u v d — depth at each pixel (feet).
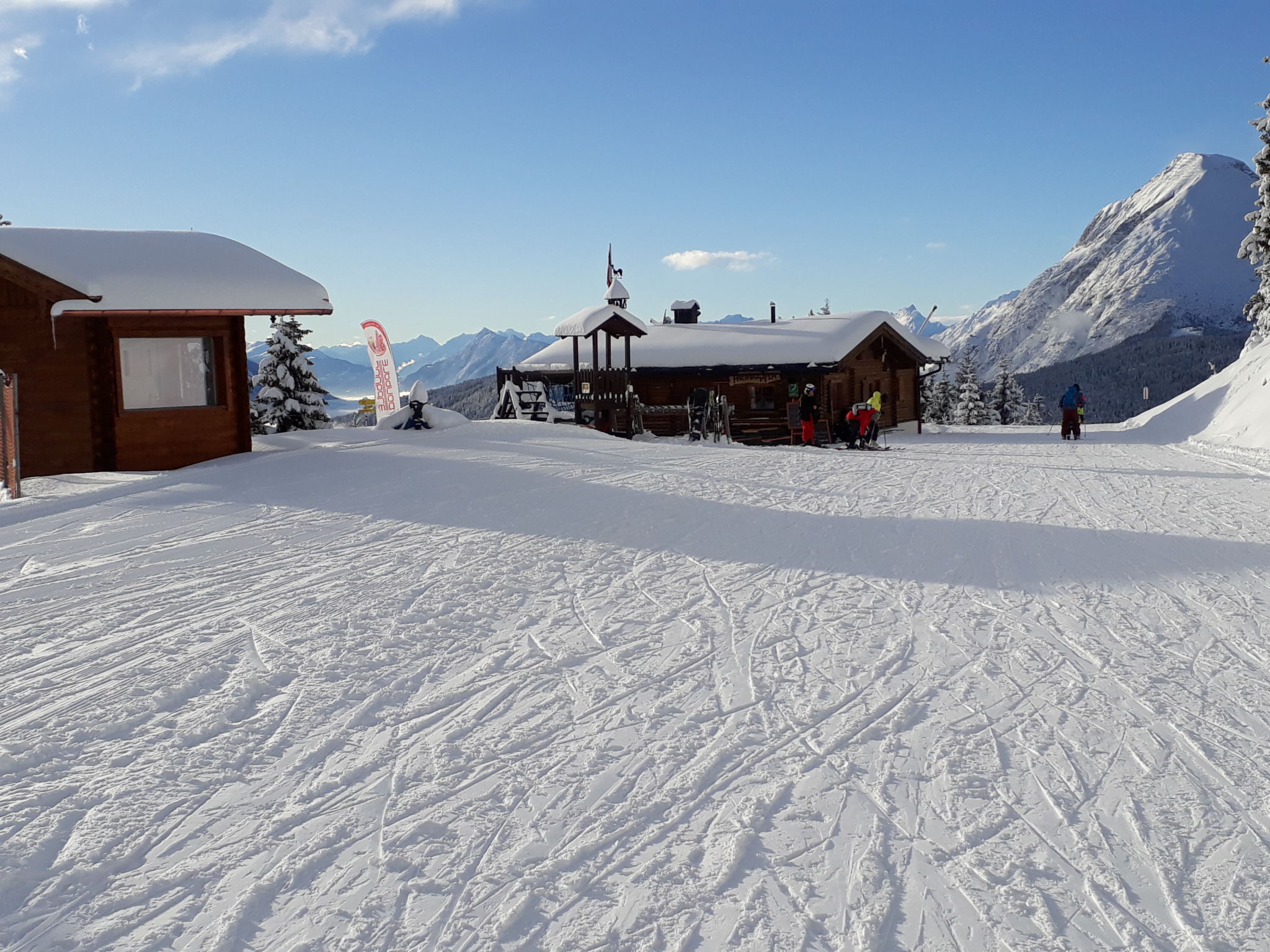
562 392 116.88
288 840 11.46
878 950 9.29
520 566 27.27
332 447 55.47
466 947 9.34
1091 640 20.61
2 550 27.81
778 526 35.70
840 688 17.39
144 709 15.51
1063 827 11.96
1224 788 13.09
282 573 25.49
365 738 14.76
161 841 11.37
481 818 12.11
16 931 9.46
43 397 47.80
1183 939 9.50
